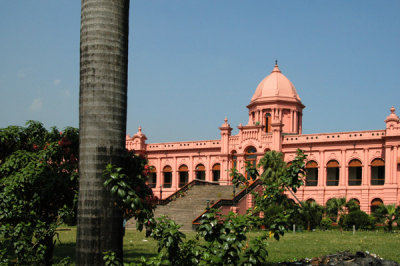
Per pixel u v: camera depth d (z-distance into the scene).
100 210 8.48
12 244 11.63
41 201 14.03
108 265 8.14
